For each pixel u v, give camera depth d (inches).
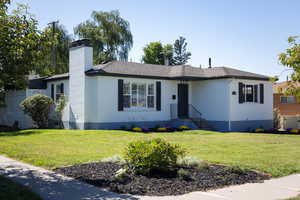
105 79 757.3
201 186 261.3
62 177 294.7
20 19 310.7
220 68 894.4
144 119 819.4
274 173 308.3
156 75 836.6
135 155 295.6
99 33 1510.8
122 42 1550.2
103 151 438.9
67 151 438.6
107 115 759.1
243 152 438.0
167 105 866.1
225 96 824.9
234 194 241.8
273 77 275.0
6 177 293.4
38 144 509.4
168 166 315.9
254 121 870.4
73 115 808.9
